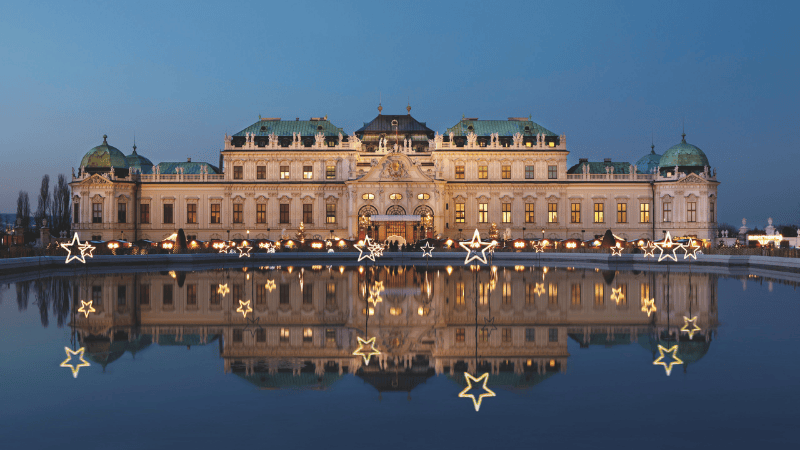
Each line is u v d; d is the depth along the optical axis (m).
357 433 18.89
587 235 135.75
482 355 28.39
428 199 129.75
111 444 18.05
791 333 32.91
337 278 64.81
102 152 133.38
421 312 40.47
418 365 26.69
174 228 134.88
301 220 134.75
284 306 43.22
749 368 25.70
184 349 29.64
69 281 61.19
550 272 73.81
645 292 51.09
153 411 20.80
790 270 73.25
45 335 32.88
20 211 168.38
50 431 19.00
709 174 135.25
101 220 130.38
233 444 18.03
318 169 135.00
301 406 21.39
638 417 20.09
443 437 18.55
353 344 30.69
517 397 22.19
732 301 45.16
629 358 27.67
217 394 22.62
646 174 137.25
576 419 19.98
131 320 37.50
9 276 66.81
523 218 135.00
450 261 98.44
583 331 33.81
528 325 35.69
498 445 17.92
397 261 98.44
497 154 135.25
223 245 108.06
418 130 146.50
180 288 54.56
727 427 19.22
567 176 137.38
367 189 129.75
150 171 153.25
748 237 141.25
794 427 19.16
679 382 23.78
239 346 30.27
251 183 134.38
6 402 21.64
